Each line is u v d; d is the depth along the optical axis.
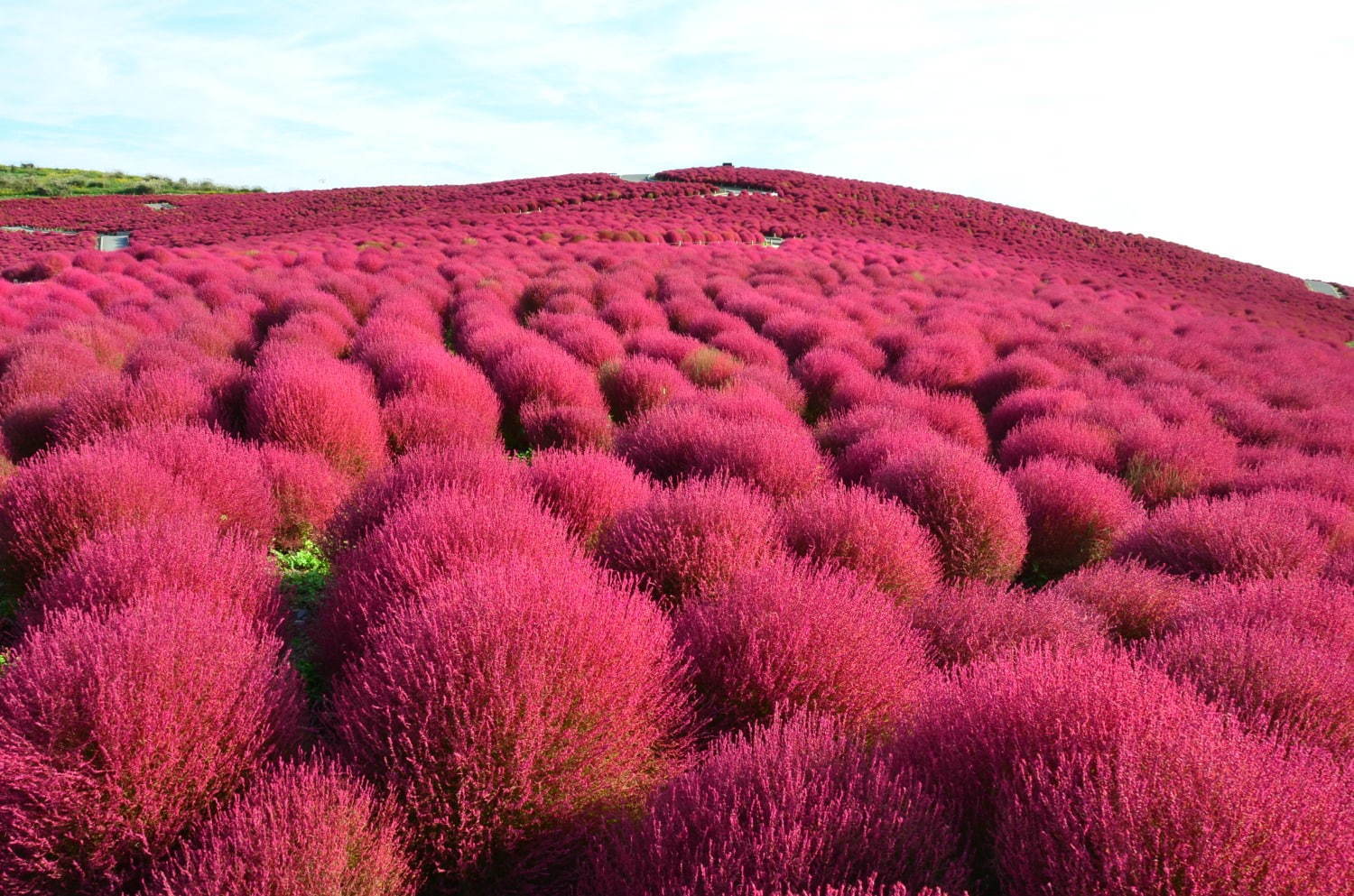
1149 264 43.22
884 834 1.91
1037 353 12.51
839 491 4.42
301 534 4.71
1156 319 19.78
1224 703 2.51
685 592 3.53
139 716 2.12
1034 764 2.04
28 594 3.57
